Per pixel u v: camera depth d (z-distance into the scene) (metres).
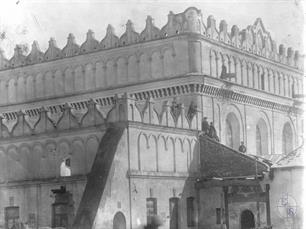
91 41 61.66
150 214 46.59
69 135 49.34
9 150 52.91
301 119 67.81
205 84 55.03
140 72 58.41
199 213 50.81
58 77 63.41
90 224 41.62
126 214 44.34
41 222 49.31
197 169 51.97
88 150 47.97
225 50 59.78
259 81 64.38
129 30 59.44
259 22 64.62
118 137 44.78
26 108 65.00
